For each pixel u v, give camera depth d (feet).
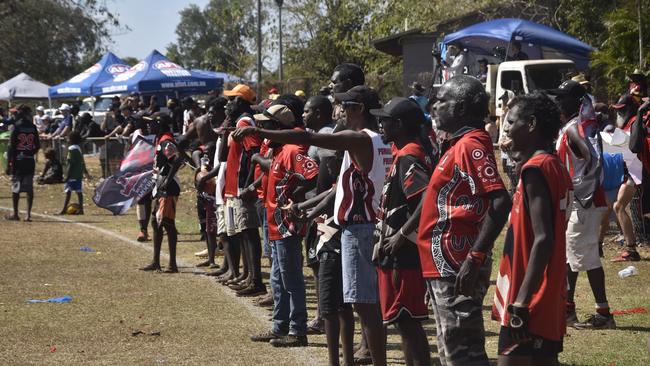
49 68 158.40
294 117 25.12
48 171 78.43
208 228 38.11
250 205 31.40
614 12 67.41
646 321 27.45
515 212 14.97
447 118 16.33
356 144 19.57
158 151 36.88
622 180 36.63
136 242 46.21
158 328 27.02
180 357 23.59
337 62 125.29
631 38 65.62
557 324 14.65
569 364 22.61
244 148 30.94
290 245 24.58
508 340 14.85
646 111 37.14
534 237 14.47
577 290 32.53
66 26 152.87
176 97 93.25
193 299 31.48
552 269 14.58
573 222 26.40
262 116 24.79
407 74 98.68
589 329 26.63
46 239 46.93
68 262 39.50
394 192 18.04
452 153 16.10
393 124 18.21
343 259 20.42
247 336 26.12
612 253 39.22
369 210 20.16
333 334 21.74
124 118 85.20
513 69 71.97
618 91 65.92
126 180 45.24
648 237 40.34
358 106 20.20
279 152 24.68
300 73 127.85
